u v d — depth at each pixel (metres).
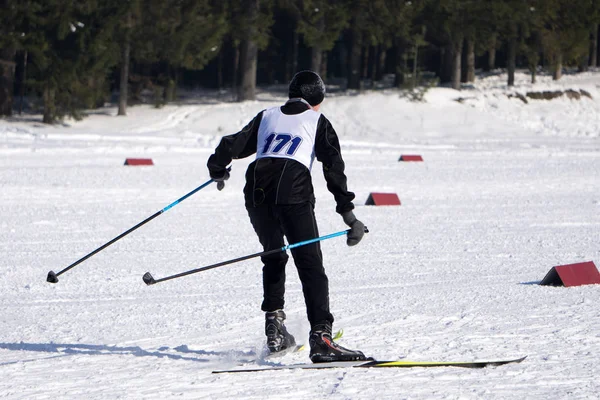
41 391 15.39
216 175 18.41
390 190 64.81
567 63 192.12
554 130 154.62
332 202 57.09
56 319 24.23
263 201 17.41
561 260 34.81
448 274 31.75
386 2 167.50
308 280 17.44
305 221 17.27
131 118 162.00
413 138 139.38
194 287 29.95
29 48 142.88
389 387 15.13
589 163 86.94
